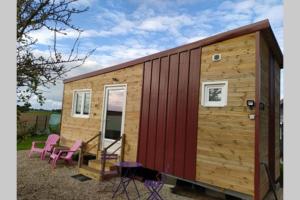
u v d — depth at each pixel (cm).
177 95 578
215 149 495
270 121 565
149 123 636
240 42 479
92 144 800
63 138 953
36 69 206
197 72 543
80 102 905
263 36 488
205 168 507
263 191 475
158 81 629
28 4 197
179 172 549
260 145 450
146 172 641
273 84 607
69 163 796
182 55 580
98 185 571
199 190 551
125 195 510
